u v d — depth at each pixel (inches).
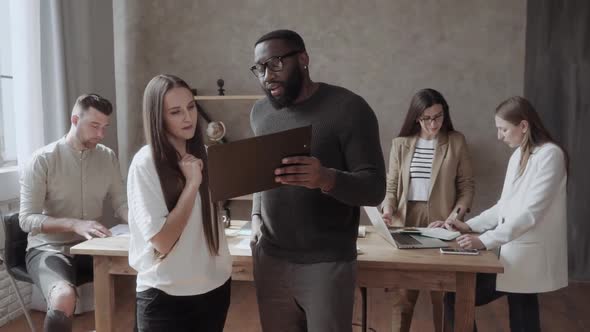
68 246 110.7
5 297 134.8
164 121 69.0
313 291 71.4
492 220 100.8
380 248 89.9
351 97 70.6
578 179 168.7
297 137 63.4
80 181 114.6
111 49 169.0
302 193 71.5
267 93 73.9
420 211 121.6
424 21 170.9
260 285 78.0
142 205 66.6
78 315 143.0
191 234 69.8
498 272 78.9
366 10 173.0
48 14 143.6
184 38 181.3
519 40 167.6
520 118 90.4
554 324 136.5
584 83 165.8
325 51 175.6
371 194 66.8
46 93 144.0
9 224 110.2
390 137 175.0
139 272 71.2
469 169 122.6
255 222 83.5
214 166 59.9
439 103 119.0
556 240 88.8
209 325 73.4
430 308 149.0
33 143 138.5
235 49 179.3
